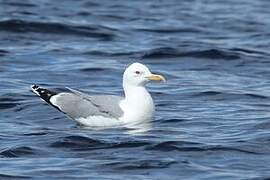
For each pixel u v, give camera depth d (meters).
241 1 36.38
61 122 17.75
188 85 21.52
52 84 21.73
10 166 14.48
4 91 20.47
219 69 24.12
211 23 31.09
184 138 16.16
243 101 19.86
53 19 29.53
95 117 17.08
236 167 14.38
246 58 25.09
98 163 14.59
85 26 28.45
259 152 15.28
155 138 16.14
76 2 34.03
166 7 34.34
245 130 16.86
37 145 15.80
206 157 14.99
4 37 27.14
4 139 16.31
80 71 23.09
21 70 23.11
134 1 35.19
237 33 29.62
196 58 25.12
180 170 14.20
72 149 15.57
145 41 27.53
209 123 17.53
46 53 25.11
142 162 14.59
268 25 30.91
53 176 13.95
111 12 32.44
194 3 35.59
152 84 21.62
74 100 17.28
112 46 26.50
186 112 18.62
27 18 29.20
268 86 21.62
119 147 15.59
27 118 18.19
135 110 17.23
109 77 22.66
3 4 32.56
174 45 26.58
